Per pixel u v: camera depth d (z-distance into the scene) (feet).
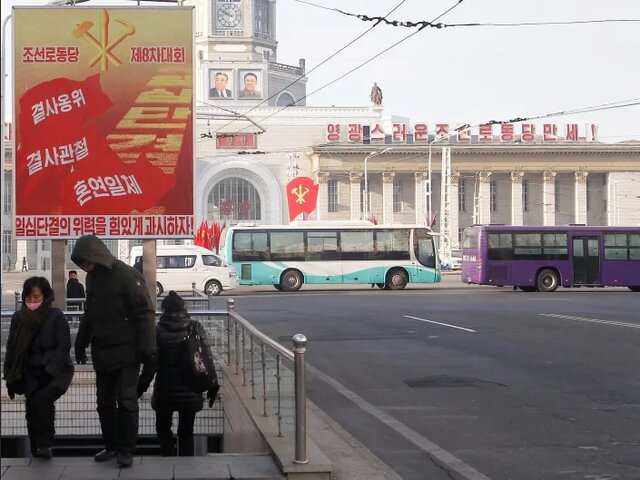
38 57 48.93
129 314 25.14
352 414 36.58
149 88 49.49
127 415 24.93
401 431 32.91
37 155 49.01
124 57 49.37
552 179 306.76
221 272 137.08
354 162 295.07
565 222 313.53
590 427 33.04
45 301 26.84
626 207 309.63
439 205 305.94
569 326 73.41
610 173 310.04
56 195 49.14
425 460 28.27
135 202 49.55
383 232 144.66
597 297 119.14
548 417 35.14
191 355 28.63
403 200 305.53
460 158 301.43
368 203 299.17
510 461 27.81
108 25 49.29
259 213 295.28
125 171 49.47
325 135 295.48
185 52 49.62
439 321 79.82
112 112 49.32
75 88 49.08
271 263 141.69
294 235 142.82
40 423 26.53
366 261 143.64
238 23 354.33
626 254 133.80
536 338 64.69
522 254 133.18
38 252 93.76
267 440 26.53
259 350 31.94
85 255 24.63
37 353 26.66
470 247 136.67
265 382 30.42
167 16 49.52
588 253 133.49
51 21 48.91
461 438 31.50
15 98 48.80
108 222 49.42
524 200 311.68
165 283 135.95
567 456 28.37
